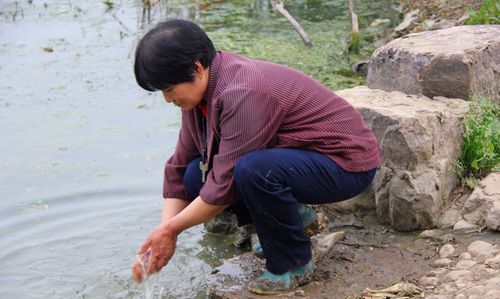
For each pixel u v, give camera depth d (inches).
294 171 119.0
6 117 220.7
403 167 144.9
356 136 123.0
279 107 117.8
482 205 143.2
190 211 120.3
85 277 148.9
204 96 118.6
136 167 191.8
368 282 131.9
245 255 143.9
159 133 210.1
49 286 146.1
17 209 174.2
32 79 246.7
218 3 320.8
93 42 278.1
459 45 168.9
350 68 243.8
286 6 311.6
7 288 145.3
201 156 133.2
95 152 199.8
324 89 123.8
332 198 124.3
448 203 150.8
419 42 174.4
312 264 131.6
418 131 143.7
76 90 238.5
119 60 261.3
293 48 262.7
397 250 141.6
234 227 161.9
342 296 128.0
